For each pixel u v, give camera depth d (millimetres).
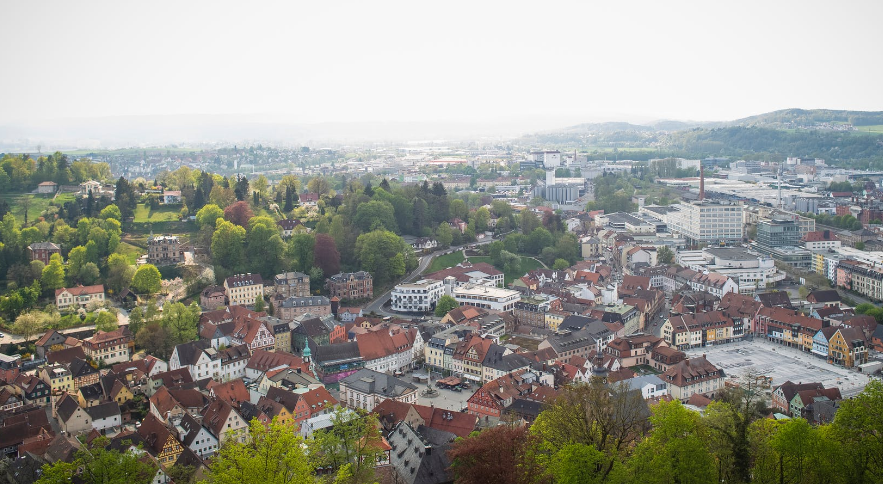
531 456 159500
